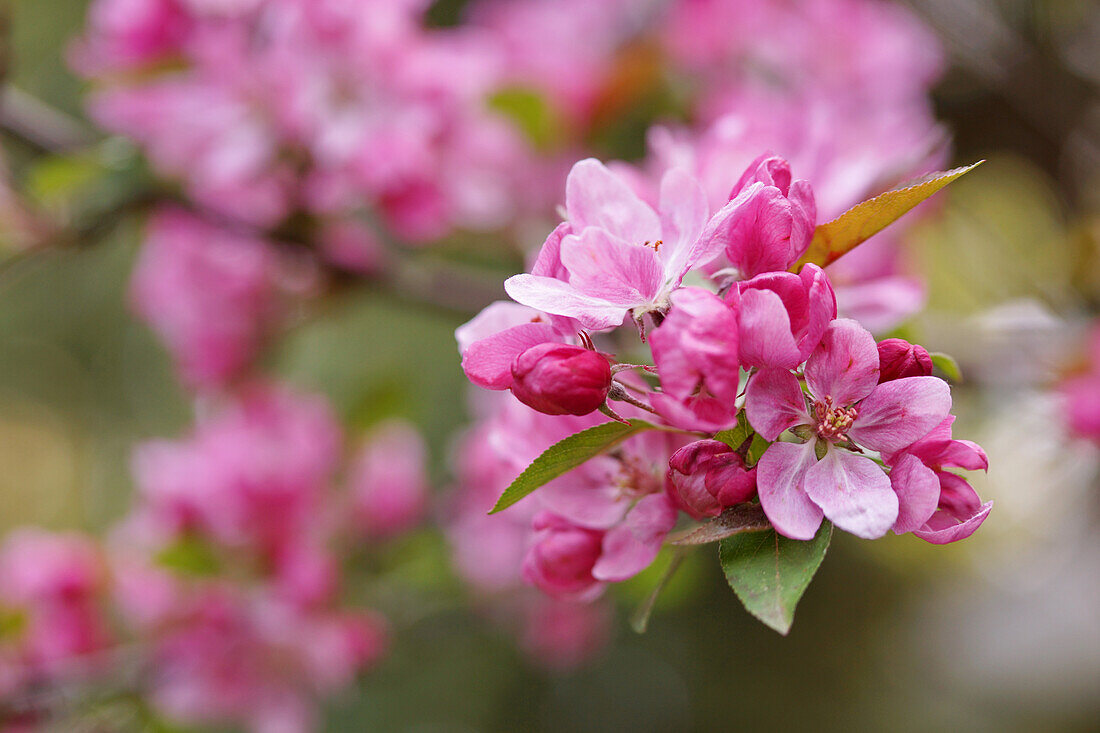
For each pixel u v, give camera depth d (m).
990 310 1.07
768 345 0.54
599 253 0.56
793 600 0.54
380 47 0.93
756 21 1.17
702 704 2.55
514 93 1.07
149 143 0.94
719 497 0.55
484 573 1.17
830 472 0.55
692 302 0.54
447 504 1.22
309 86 0.92
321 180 0.94
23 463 2.88
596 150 1.24
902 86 1.14
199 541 1.06
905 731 2.60
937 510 0.55
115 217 0.94
